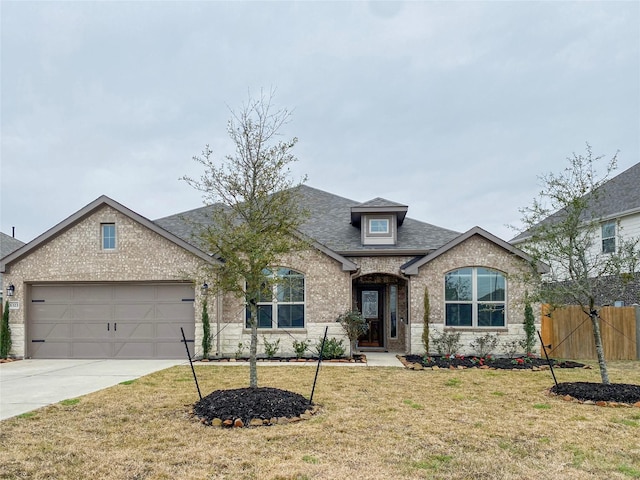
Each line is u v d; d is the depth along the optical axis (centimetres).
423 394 895
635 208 1698
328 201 2078
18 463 531
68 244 1481
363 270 1633
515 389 948
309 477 489
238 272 782
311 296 1463
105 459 543
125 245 1469
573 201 887
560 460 541
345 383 1003
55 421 704
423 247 1625
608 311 1481
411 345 1477
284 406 734
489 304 1480
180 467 519
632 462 535
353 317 1416
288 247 803
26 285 1486
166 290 1469
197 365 1287
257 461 535
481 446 589
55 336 1477
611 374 1146
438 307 1480
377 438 619
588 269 914
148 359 1438
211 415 704
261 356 1439
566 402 829
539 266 1291
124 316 1470
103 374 1137
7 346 1458
